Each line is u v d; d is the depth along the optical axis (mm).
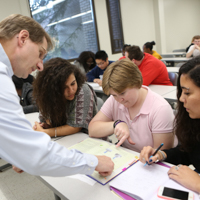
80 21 5004
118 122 1139
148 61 2619
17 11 3914
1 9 3695
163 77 2688
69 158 668
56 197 1198
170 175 791
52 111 1325
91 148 1106
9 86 613
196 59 757
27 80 2312
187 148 953
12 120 585
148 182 782
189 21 8461
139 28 6422
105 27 5457
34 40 731
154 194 718
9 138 580
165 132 1035
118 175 849
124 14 5887
